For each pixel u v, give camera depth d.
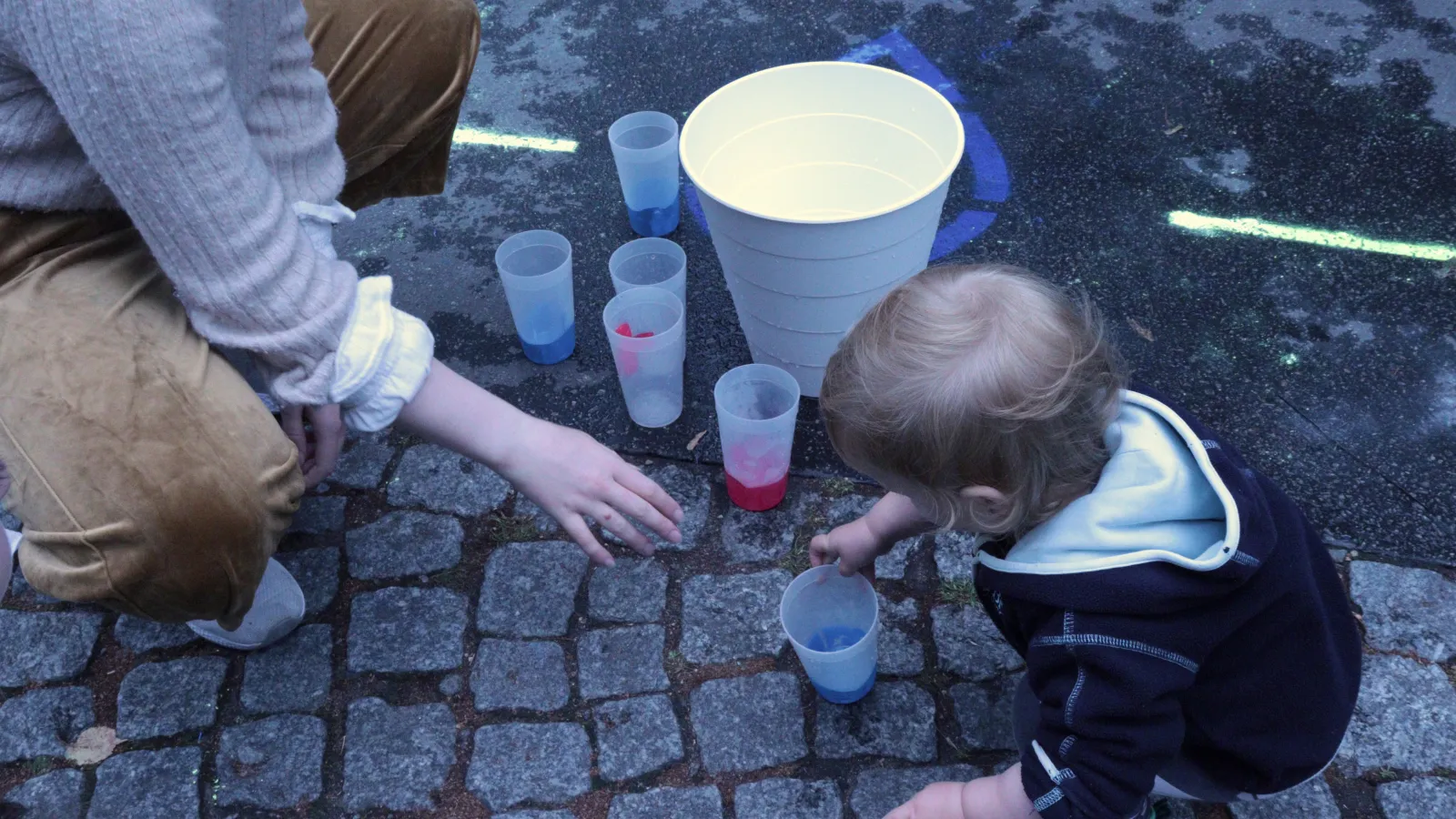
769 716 1.71
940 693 1.73
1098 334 1.27
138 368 1.31
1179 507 1.21
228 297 1.22
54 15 1.03
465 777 1.66
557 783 1.65
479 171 2.75
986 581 1.30
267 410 1.41
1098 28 3.01
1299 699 1.29
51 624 1.86
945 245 2.46
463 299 2.43
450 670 1.79
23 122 1.22
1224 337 2.22
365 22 1.88
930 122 2.03
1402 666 1.70
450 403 1.43
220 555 1.35
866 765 1.65
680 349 2.09
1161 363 2.18
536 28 3.18
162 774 1.67
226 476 1.32
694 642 1.81
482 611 1.86
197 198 1.16
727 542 1.95
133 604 1.40
